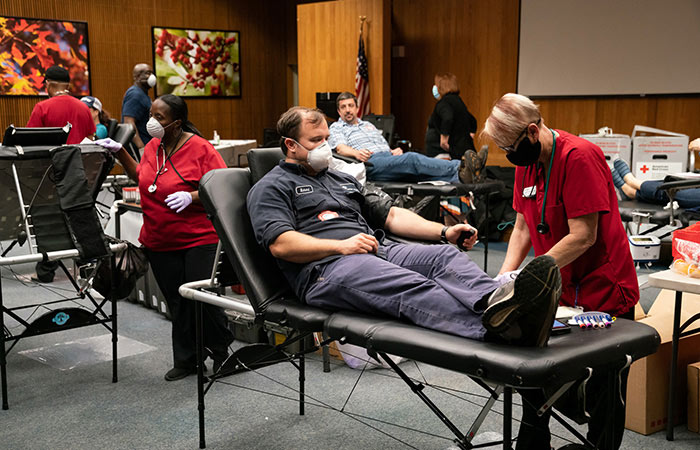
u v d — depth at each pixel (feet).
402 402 9.57
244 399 9.79
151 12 31.94
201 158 10.34
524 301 5.00
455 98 22.11
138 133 21.65
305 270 6.82
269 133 26.71
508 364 4.98
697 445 8.28
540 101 26.35
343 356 11.00
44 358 11.60
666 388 8.67
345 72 28.43
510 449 5.27
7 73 28.02
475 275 6.28
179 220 10.17
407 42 30.19
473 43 28.12
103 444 8.39
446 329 5.79
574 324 5.87
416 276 6.24
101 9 30.40
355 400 9.66
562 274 6.80
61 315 9.98
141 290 14.71
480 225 21.29
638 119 24.04
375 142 18.22
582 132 25.41
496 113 6.34
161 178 10.18
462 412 9.19
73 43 29.63
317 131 7.44
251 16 35.58
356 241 6.73
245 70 35.65
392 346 5.74
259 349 8.64
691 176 14.20
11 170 9.71
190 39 33.32
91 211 9.85
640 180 17.65
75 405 9.62
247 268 7.16
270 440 8.46
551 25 25.57
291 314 6.70
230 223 7.34
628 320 6.12
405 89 30.68
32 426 8.93
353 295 6.40
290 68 37.37
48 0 28.86
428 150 22.95
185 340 10.62
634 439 8.45
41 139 9.98
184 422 9.04
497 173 22.48
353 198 7.82
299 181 7.48
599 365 5.39
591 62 24.75
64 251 9.61
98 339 12.62
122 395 9.98
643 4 23.26
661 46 23.07
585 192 6.20
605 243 6.52
